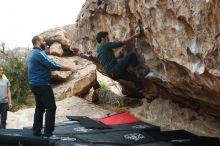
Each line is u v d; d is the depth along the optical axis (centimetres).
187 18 611
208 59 587
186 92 779
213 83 617
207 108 817
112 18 872
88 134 852
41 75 749
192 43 621
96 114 1104
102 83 1429
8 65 1449
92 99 1285
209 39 580
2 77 939
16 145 774
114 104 1227
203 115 882
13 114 1117
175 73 720
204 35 589
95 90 1310
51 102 759
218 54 570
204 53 594
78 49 1112
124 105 1202
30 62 757
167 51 691
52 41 1675
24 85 1427
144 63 809
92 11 959
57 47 1638
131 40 786
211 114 847
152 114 993
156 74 795
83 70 1559
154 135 837
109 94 1276
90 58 1057
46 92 752
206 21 576
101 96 1284
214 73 582
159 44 711
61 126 931
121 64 802
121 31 846
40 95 754
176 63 679
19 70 1434
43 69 750
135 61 823
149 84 907
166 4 656
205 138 786
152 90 934
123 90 1202
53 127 779
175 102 955
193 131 862
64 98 1324
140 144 768
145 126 917
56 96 1357
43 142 764
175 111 941
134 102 1192
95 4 937
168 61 702
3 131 827
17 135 786
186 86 735
